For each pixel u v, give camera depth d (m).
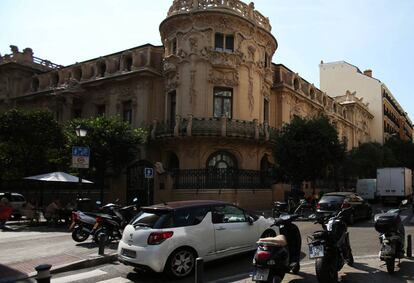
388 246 7.82
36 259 10.02
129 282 7.96
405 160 55.81
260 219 10.09
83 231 12.84
